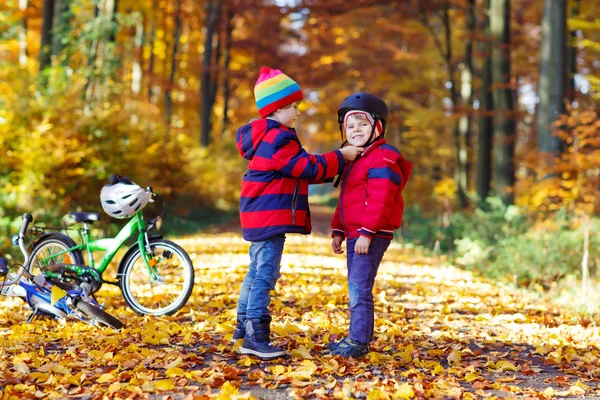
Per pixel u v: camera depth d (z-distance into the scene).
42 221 11.42
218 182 25.53
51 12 16.59
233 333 4.80
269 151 4.14
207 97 29.38
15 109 12.51
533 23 26.95
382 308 6.67
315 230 19.64
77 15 17.61
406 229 17.42
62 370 3.89
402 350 4.79
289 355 4.37
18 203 11.84
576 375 4.36
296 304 6.64
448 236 14.49
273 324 5.46
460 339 5.34
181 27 33.50
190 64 32.47
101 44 17.28
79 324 5.23
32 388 3.58
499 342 5.28
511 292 8.43
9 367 3.99
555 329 5.92
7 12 19.80
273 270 4.27
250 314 4.27
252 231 4.21
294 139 4.19
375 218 4.16
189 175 20.61
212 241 14.08
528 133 27.19
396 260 11.73
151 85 29.72
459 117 22.28
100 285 5.68
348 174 4.36
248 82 32.19
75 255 5.85
